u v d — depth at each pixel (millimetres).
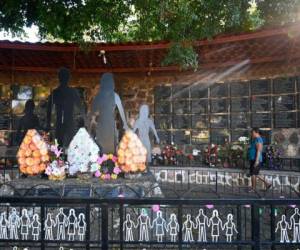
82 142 5871
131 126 9508
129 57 10648
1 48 9727
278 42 8836
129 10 9227
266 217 4312
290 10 7023
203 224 4023
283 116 9789
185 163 10953
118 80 11609
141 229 4188
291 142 9602
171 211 4352
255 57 9969
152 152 11078
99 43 9898
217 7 7594
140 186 5590
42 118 11453
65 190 5445
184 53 8117
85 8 8992
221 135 10766
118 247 4129
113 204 3451
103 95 6406
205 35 8031
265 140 10039
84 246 4016
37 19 9125
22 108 11391
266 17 7984
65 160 6359
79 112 6945
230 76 10672
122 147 5906
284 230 3822
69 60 10938
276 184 9070
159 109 11430
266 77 10117
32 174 5988
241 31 8617
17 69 11203
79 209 4281
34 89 11523
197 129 11055
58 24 9016
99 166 5887
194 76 11133
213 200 3359
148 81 11555
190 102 11156
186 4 7605
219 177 10188
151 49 9805
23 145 5914
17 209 4227
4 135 11219
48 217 4184
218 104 10820
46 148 5957
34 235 4094
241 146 10328
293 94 9648
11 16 8977
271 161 9508
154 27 9664
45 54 10383
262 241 3361
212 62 10508
